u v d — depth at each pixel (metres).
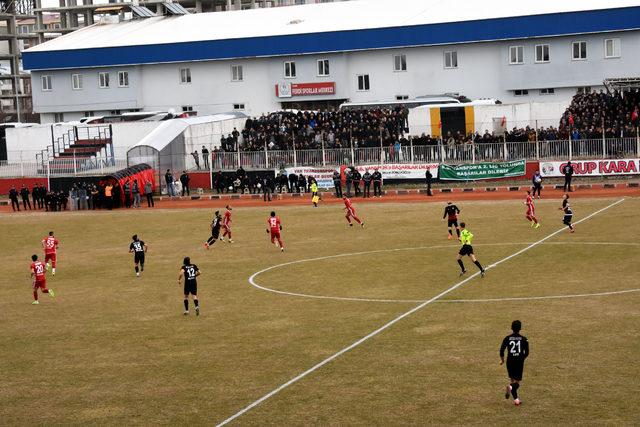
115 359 33.22
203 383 29.78
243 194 84.19
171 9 130.00
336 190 80.56
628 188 74.44
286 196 82.75
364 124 86.00
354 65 106.19
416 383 28.64
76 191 82.25
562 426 24.59
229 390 28.92
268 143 87.88
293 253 54.34
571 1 99.75
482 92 101.81
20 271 53.34
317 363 31.30
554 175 78.94
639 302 37.72
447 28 100.44
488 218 63.69
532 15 97.12
